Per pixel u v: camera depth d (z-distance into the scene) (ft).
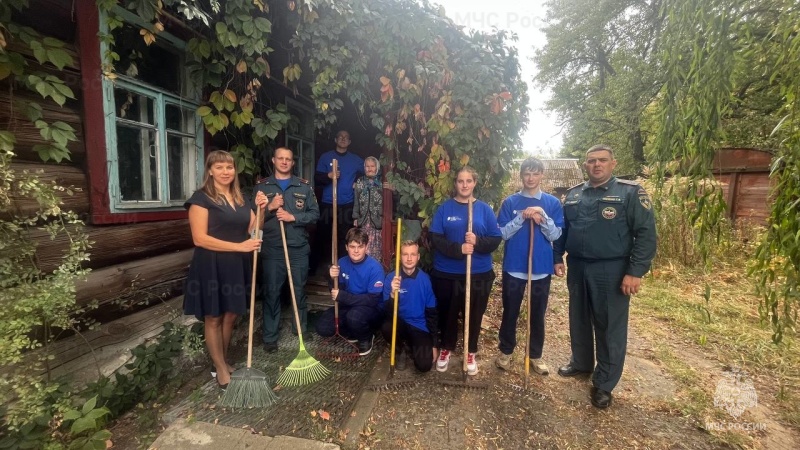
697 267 19.98
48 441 6.32
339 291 10.62
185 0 8.87
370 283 10.53
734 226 22.50
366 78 11.12
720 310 14.80
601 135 55.57
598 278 8.77
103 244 7.92
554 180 68.59
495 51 11.28
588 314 9.51
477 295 9.71
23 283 6.00
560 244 10.04
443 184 11.53
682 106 6.89
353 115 17.70
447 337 9.98
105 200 7.95
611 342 8.61
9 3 6.21
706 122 6.39
